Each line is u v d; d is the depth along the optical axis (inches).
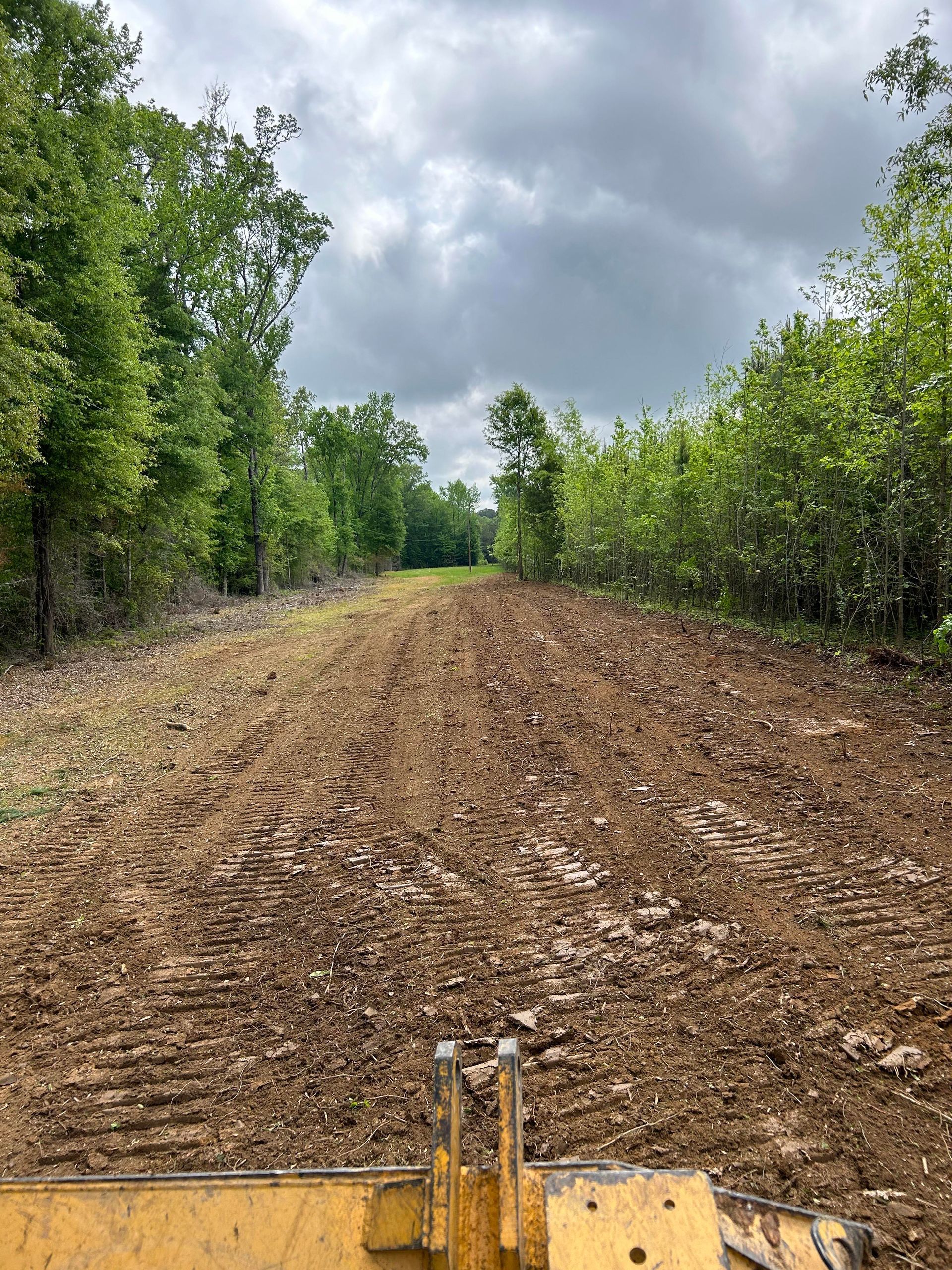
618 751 230.7
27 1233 45.3
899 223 281.6
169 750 282.5
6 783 249.4
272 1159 84.4
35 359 424.8
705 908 132.8
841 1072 90.5
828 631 401.4
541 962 120.8
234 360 1054.4
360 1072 98.7
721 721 250.7
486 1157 81.2
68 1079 101.3
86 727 327.0
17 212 438.0
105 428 518.6
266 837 189.0
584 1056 97.6
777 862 148.5
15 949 139.1
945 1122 81.7
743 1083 90.2
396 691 365.4
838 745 215.2
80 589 638.5
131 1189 47.4
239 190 947.3
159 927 144.3
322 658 484.4
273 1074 99.8
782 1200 73.1
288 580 1411.2
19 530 564.7
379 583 1663.4
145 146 775.1
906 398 292.7
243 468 1104.2
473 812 194.5
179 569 845.8
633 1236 42.6
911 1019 98.8
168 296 789.2
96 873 172.7
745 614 512.7
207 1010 115.7
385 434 2324.1
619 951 122.2
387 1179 46.8
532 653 429.4
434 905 144.5
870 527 348.2
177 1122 91.7
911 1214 70.4
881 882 136.7
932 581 333.4
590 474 891.4
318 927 139.6
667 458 645.9
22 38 481.4
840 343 326.6
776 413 412.8
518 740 256.1
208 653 539.8
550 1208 44.3
